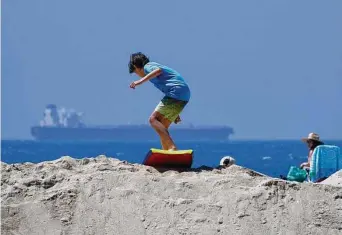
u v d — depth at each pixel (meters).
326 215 19.12
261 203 19.20
